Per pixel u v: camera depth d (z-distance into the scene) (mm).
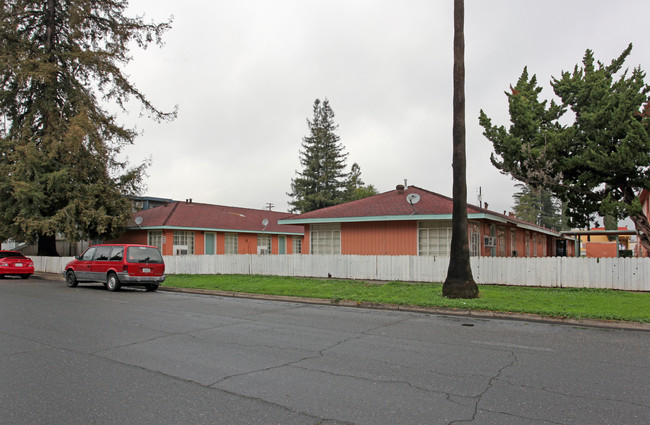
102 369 5883
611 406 4578
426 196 20703
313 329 8898
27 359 6379
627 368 6051
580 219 18438
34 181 23891
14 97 26281
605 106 15797
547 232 31547
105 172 27109
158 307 12164
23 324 9172
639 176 15664
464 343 7629
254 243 34406
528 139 17344
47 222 23266
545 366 6137
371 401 4707
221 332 8500
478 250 19391
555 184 16984
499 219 18953
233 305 12797
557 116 18047
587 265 14719
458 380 5457
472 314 11055
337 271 18953
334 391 5027
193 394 4910
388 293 13984
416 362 6316
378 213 19609
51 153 24031
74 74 27312
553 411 4430
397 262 17641
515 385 5266
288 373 5734
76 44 27625
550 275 15211
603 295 12953
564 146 16656
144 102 28656
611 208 15398
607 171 15406
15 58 24391
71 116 26219
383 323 9719
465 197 12883
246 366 6051
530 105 17719
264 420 4188
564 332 8750
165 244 27922
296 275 19969
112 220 26094
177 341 7641
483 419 4215
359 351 6973
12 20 25500
